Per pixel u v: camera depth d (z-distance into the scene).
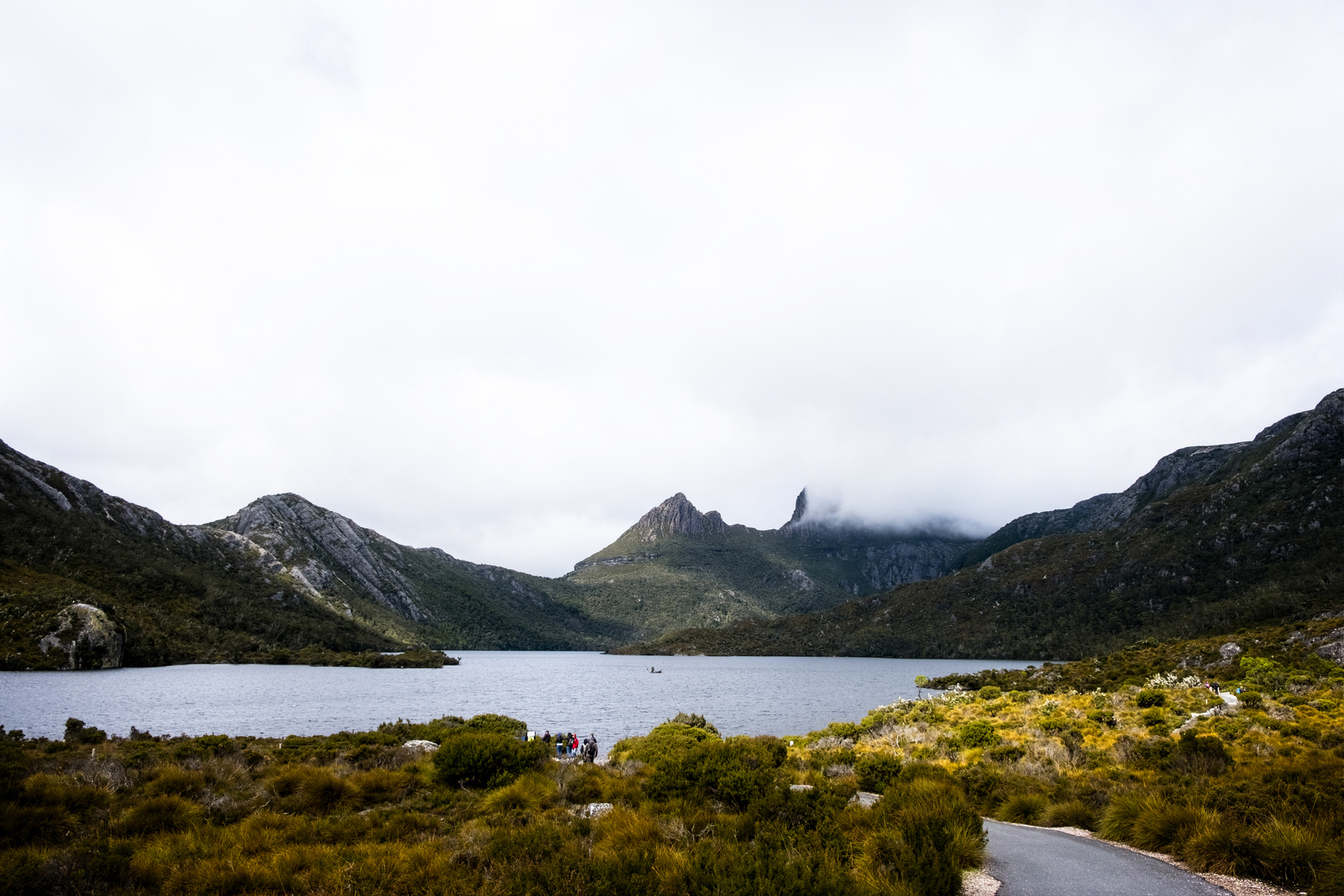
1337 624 62.50
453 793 16.33
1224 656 63.00
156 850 10.02
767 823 10.80
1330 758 16.16
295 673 131.38
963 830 10.63
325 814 14.18
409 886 8.59
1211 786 12.51
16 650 101.75
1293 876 8.77
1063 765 20.12
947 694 59.62
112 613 131.50
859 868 8.75
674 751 22.83
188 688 84.94
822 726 54.62
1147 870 9.89
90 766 17.86
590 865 8.37
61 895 8.11
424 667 176.50
